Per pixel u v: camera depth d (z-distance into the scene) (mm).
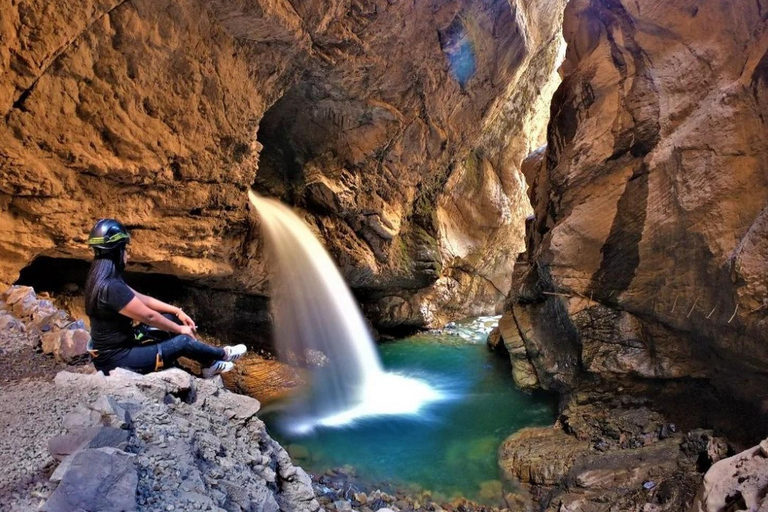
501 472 6020
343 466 6105
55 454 2344
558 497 5211
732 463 3467
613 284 6523
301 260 9359
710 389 5805
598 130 6969
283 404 7902
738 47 5578
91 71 5223
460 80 10961
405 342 12195
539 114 16359
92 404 2689
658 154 6051
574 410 6895
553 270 7086
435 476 5945
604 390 6844
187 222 6902
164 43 5730
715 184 5336
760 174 5047
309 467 6027
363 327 11008
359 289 12023
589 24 7840
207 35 6156
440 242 12922
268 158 10172
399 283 12062
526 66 13695
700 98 5875
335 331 10023
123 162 5746
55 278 7125
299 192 10156
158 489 2357
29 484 2250
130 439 2609
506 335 8781
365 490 5562
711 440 4965
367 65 8852
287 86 7762
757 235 4715
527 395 8328
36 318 4664
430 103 10641
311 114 9656
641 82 6512
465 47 10398
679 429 5824
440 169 12312
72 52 4996
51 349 4031
